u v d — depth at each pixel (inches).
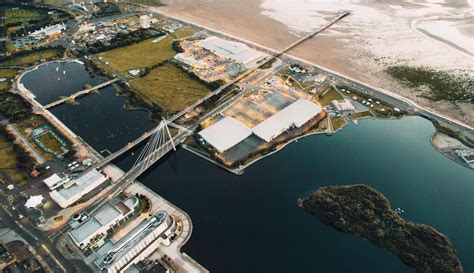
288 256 5949.8
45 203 6870.1
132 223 6392.7
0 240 6210.6
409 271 5748.0
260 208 6756.9
